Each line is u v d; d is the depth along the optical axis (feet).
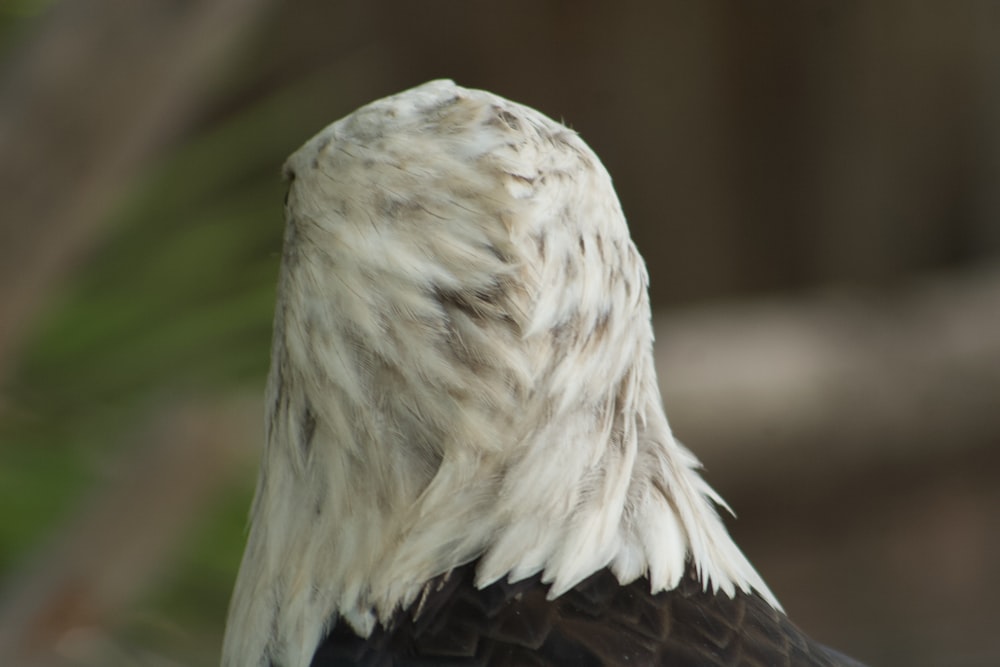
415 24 61.98
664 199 64.03
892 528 55.67
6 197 21.63
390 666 11.82
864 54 62.13
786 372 50.78
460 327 11.66
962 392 52.19
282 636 12.42
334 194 12.12
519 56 62.85
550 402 11.87
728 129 63.46
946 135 62.08
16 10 25.29
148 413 22.25
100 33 21.36
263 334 24.61
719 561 13.23
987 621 55.11
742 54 62.85
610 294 12.23
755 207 64.08
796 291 64.23
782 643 12.67
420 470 11.89
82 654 20.56
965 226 62.44
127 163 22.24
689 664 12.03
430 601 11.94
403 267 11.71
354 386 11.88
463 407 11.68
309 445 12.41
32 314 22.59
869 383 51.39
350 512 12.13
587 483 12.17
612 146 63.52
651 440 13.14
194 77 22.22
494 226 11.71
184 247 25.07
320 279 12.05
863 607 55.52
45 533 22.25
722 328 52.70
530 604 11.96
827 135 63.21
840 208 63.57
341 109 51.98
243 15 22.17
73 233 22.25
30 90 21.44
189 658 22.61
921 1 60.90
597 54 62.95
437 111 12.35
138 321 24.34
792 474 52.44
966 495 55.47
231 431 21.17
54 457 23.40
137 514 20.48
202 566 22.84
